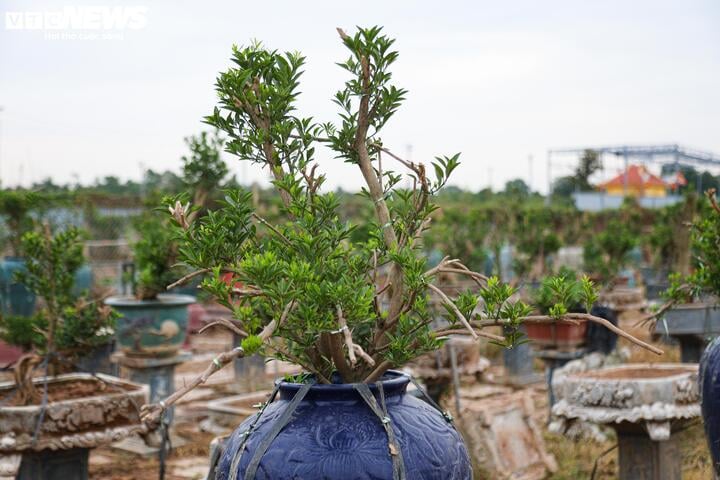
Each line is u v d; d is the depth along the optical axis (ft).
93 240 56.44
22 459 15.57
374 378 7.81
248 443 7.53
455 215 38.60
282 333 7.48
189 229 7.53
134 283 28.27
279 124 7.93
